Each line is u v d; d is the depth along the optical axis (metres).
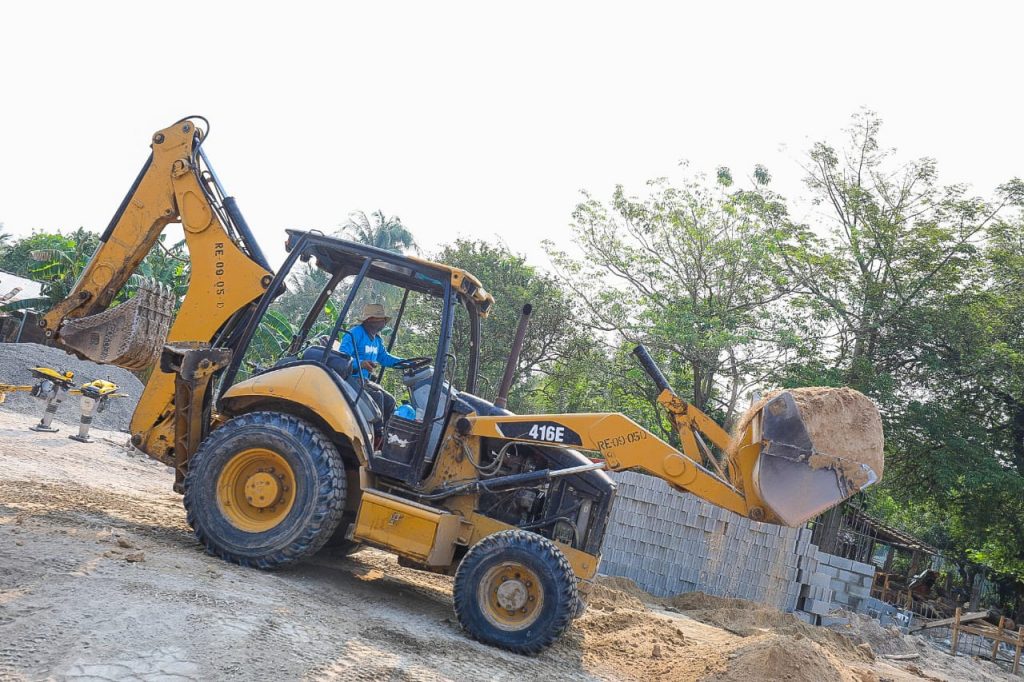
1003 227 23.55
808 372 22.38
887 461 23.80
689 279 27.12
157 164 7.39
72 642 3.87
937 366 22.31
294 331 22.97
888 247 23.45
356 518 6.79
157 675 3.74
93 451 12.02
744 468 6.34
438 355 6.79
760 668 6.39
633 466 6.67
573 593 6.07
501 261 29.34
